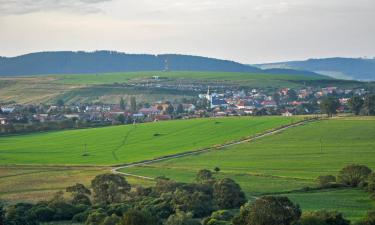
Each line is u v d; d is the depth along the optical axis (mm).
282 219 165000
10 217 192000
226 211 193375
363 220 164625
